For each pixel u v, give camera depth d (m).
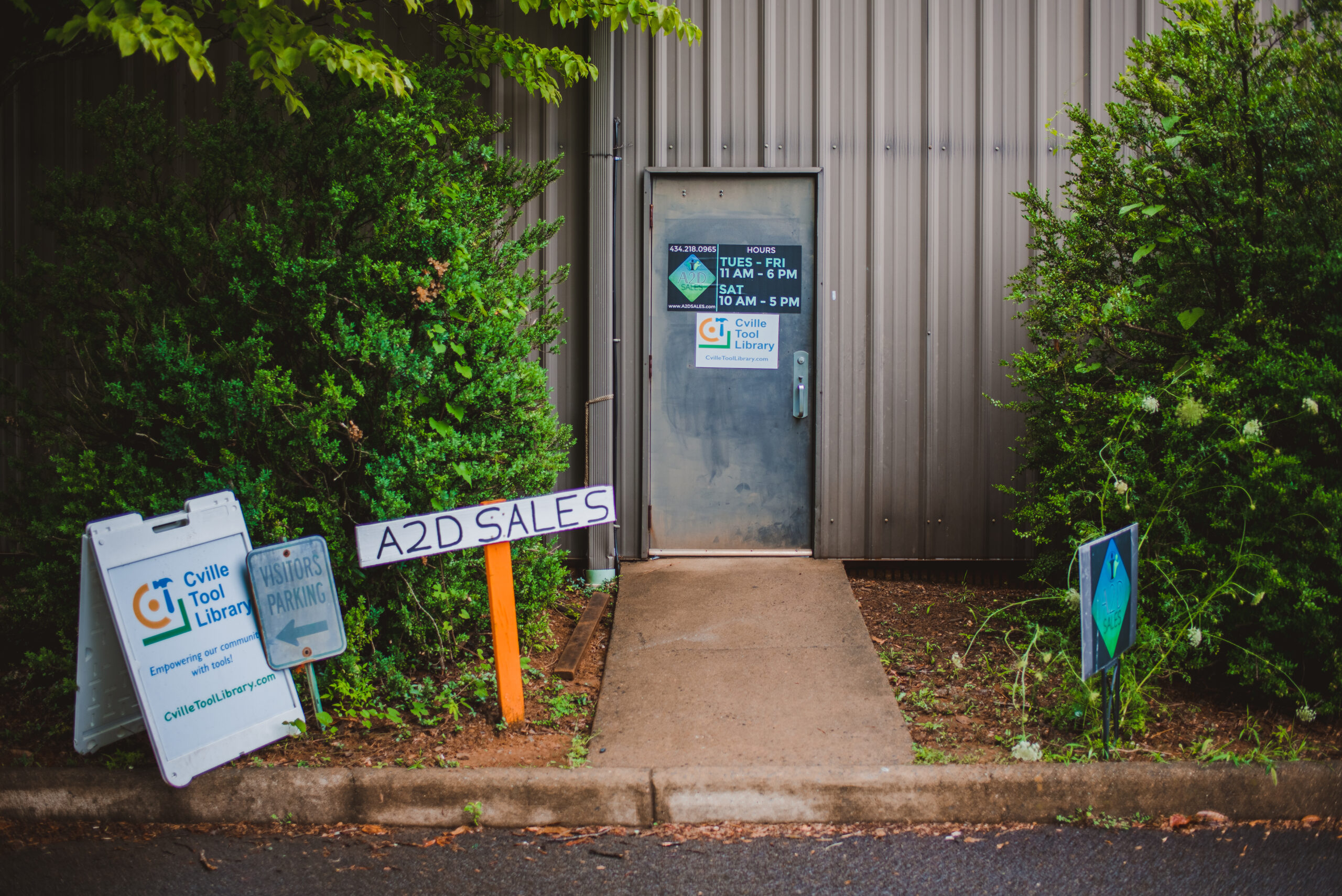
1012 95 6.27
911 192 6.30
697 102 6.30
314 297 4.59
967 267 6.32
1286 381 4.18
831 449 6.38
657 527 6.46
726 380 6.42
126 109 4.88
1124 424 4.56
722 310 6.39
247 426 4.54
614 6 5.42
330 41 4.29
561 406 6.41
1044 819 3.70
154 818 3.74
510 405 4.93
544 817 3.73
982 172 6.28
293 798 3.75
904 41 6.27
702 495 6.46
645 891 3.26
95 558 3.74
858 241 6.32
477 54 5.68
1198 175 4.49
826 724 4.30
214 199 4.85
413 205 4.59
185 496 4.46
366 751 4.06
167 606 3.82
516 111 6.30
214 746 3.82
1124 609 4.02
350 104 4.92
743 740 4.16
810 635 5.25
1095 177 5.16
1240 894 3.19
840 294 6.33
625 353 6.41
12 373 6.22
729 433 6.43
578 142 6.33
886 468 6.37
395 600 4.77
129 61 6.27
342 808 3.74
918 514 6.38
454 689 4.59
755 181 6.34
